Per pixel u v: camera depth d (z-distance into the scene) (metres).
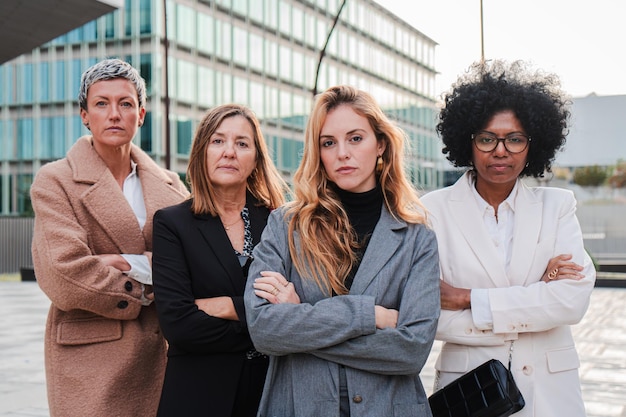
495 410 2.26
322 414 2.10
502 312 2.39
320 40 43.00
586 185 30.03
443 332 2.47
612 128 29.08
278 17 39.31
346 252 2.26
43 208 2.75
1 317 13.66
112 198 2.89
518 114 2.48
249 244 2.77
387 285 2.22
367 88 47.91
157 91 31.73
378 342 2.07
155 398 2.89
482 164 2.52
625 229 29.67
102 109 2.87
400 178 2.38
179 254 2.58
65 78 35.53
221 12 35.19
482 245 2.55
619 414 5.66
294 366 2.17
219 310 2.51
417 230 2.33
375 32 49.28
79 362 2.75
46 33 11.81
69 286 2.61
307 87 41.78
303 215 2.29
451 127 2.66
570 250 2.53
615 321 11.92
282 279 2.22
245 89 36.69
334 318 2.08
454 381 2.39
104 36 33.66
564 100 2.68
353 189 2.36
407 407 2.16
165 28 19.53
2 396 6.66
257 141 2.84
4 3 10.34
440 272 2.51
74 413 2.72
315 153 2.34
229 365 2.51
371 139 2.31
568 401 2.46
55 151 36.06
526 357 2.45
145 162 3.12
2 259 30.91
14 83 36.78
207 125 2.71
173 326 2.46
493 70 2.61
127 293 2.71
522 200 2.58
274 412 2.20
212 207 2.69
